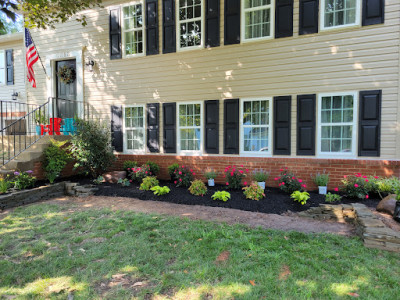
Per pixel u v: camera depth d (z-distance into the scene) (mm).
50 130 7418
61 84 8883
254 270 2631
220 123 6848
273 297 2197
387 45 5383
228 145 6754
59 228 3834
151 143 7641
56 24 8648
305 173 6062
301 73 6039
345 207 4301
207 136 6969
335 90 5793
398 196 4281
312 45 5922
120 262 2799
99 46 8156
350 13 5637
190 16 7059
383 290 2291
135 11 7730
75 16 8391
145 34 7547
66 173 7316
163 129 7488
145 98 7660
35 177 5992
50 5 7266
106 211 4668
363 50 5555
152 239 3404
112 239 3416
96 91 8266
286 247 3139
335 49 5750
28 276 2541
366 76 5555
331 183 5871
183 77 7188
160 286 2354
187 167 6883
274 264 2738
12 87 10289
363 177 5348
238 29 6508
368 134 5586
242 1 6434
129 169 7305
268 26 6309
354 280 2445
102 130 7324
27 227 3891
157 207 4957
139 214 4469
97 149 6828
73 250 3109
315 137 5996
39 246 3209
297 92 6094
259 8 6301
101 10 8062
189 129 7254
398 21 5293
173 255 2953
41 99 9117
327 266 2693
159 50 7438
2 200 4777
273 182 6328
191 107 7184
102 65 8148
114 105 8023
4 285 2398
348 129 5785
